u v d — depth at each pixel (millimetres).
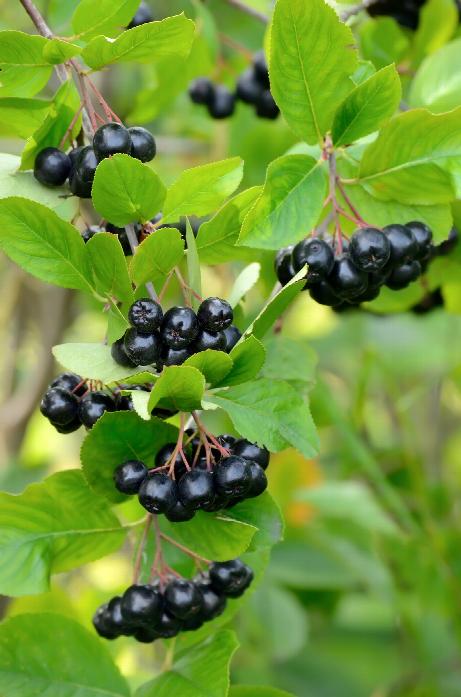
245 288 650
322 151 667
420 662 1027
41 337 1087
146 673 750
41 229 626
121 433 628
